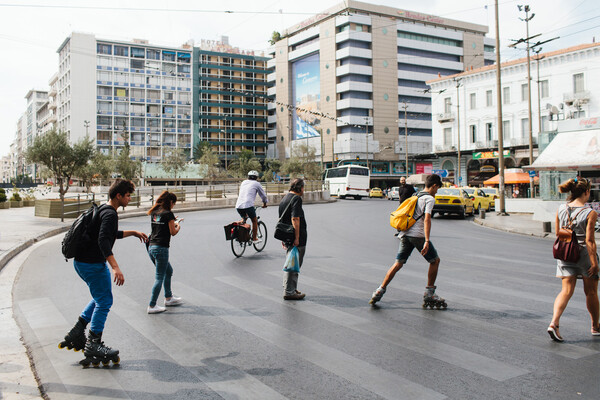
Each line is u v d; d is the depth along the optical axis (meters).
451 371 3.84
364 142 80.19
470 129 54.94
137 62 89.81
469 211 24.23
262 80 102.25
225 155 95.31
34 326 5.17
